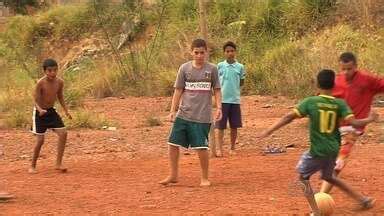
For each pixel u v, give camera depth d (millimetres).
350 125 12570
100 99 40000
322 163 12141
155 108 34031
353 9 45281
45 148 21844
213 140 19797
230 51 20422
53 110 17828
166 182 15773
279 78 38812
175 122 15719
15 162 19703
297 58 40031
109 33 55219
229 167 17953
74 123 26719
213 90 16094
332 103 11984
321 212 12273
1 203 14055
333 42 40406
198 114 15477
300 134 23375
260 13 48719
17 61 50781
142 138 23188
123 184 15953
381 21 43469
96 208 13453
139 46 50656
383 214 12641
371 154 19344
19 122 27922
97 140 22953
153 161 19328
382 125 24766
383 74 34281
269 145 21625
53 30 62219
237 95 20312
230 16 50812
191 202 13805
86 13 60625
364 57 36938
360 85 13336
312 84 36000
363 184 15336
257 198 14070
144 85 41938
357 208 13023
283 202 13656
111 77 43781
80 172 17750
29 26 62875
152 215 12758
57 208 13523
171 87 41094
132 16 54375
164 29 51438
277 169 17484
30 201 14234
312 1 46969
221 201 13836
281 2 49031
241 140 22547
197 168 17938
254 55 44969
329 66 36625
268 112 30938
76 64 54500
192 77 15477
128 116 31188
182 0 54250
